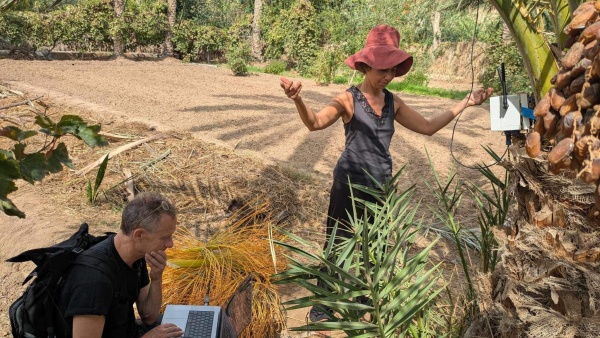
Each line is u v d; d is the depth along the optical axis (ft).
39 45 71.72
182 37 80.02
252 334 10.69
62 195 18.66
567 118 4.30
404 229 9.02
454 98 51.01
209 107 37.22
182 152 22.68
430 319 9.28
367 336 7.50
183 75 57.16
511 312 6.73
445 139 30.68
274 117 34.73
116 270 7.66
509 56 48.62
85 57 75.87
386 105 10.75
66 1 87.56
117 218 17.42
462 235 15.85
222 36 83.20
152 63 69.56
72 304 7.25
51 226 16.12
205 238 16.20
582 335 6.17
